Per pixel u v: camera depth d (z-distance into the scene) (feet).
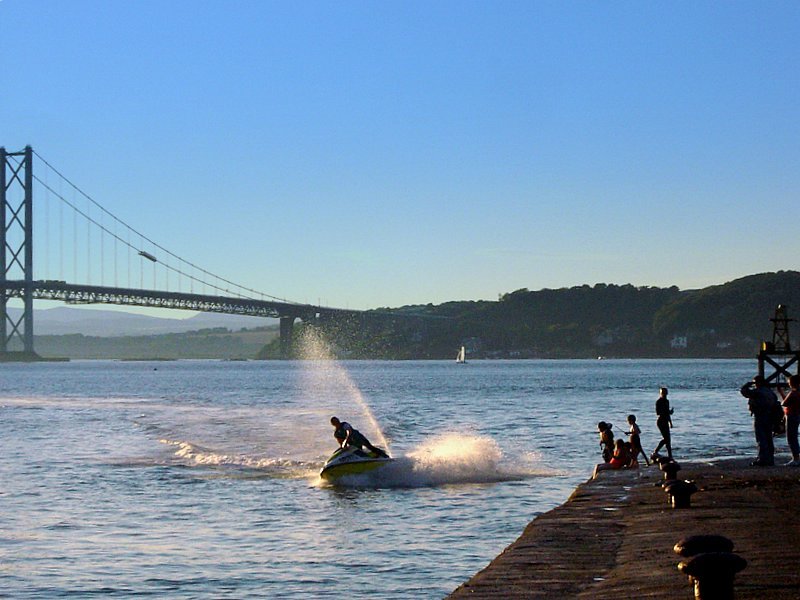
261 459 109.40
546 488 84.07
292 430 152.66
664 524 49.29
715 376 482.28
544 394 299.79
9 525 69.87
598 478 72.38
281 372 617.21
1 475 97.30
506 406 230.48
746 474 69.72
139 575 54.60
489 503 76.79
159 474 97.35
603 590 36.19
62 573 55.21
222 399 274.16
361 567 55.62
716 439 130.82
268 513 74.18
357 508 75.82
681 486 55.06
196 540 64.13
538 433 145.59
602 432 88.17
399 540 63.10
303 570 55.16
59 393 318.86
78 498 82.17
